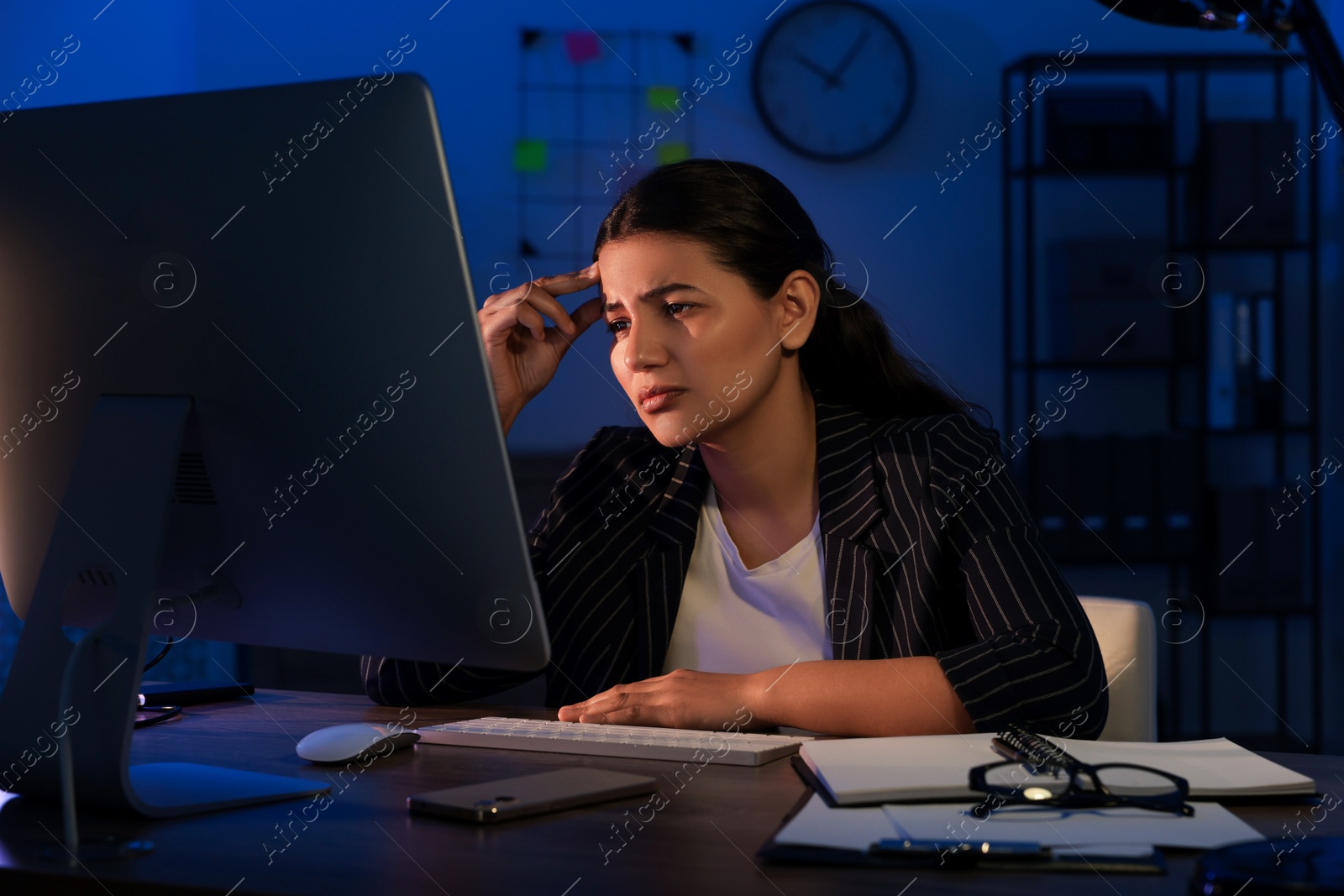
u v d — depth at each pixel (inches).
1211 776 29.0
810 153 137.3
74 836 25.9
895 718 36.7
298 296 28.4
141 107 29.0
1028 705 36.7
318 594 31.2
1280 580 129.6
